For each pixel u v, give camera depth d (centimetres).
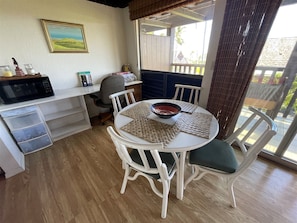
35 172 154
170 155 114
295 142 153
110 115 269
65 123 249
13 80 158
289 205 116
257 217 108
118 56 293
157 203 121
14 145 167
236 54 144
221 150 118
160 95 280
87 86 254
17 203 122
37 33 193
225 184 136
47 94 188
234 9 135
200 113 133
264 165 156
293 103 139
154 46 313
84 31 233
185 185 126
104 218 110
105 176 149
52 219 110
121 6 263
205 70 183
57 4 199
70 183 141
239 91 151
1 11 165
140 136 98
